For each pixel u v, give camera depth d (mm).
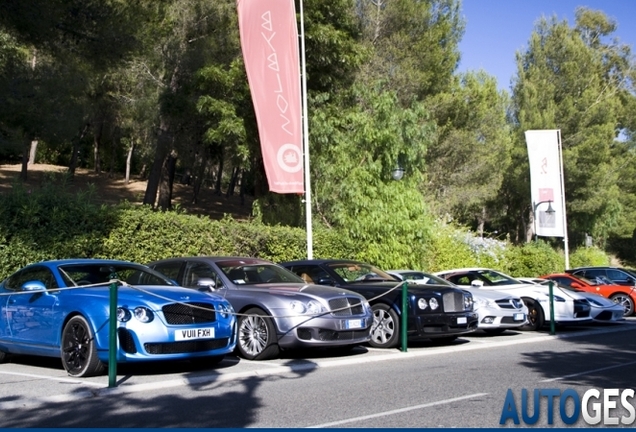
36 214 13102
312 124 21047
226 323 9562
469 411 7121
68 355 8961
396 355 11367
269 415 6887
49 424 6531
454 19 34438
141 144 39500
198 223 15688
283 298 10617
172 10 25422
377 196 20094
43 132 19359
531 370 9898
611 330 16891
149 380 8688
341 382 8805
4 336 10094
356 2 30219
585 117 42719
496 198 49812
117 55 17078
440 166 35719
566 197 43938
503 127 43438
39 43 16609
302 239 18188
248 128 24422
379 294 12453
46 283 9852
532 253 29203
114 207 14594
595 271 23969
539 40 45375
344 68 25078
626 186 51188
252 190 56875
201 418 6770
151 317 8781
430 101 32219
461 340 14266
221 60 25734
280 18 16578
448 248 24109
